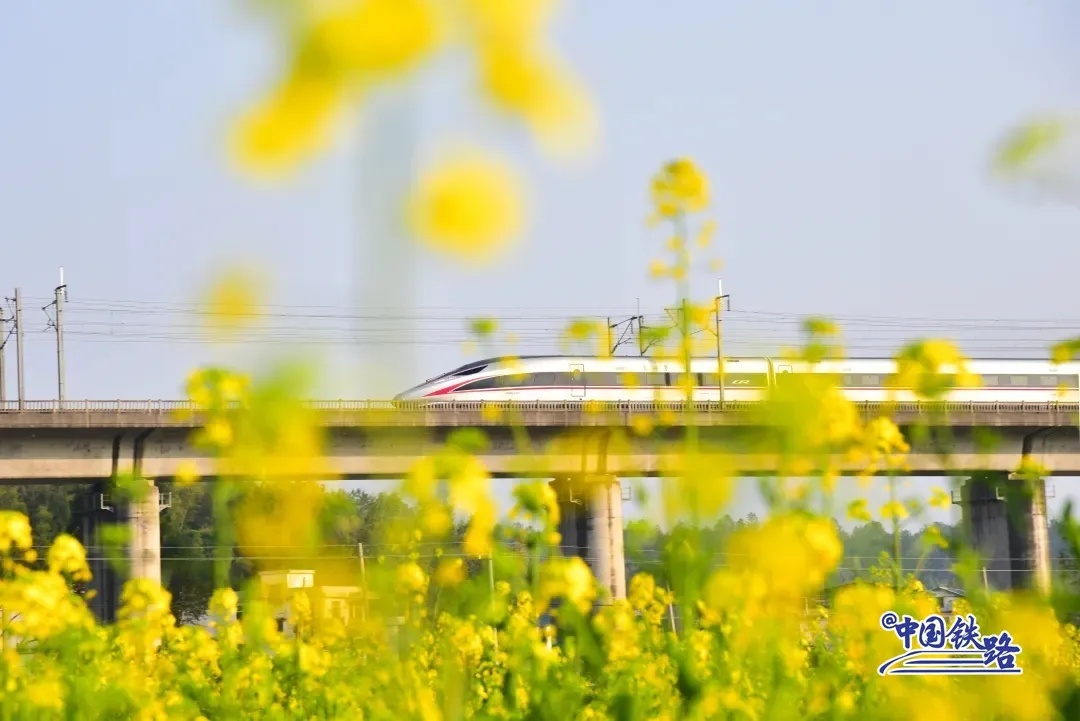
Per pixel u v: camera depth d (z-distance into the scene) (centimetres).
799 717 677
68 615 1005
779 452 595
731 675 672
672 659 850
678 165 739
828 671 711
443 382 9962
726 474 586
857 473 805
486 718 796
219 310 341
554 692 806
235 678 1060
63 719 924
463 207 263
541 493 879
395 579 590
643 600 923
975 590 724
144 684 1041
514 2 269
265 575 1057
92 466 9169
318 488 509
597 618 891
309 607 1025
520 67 270
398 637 623
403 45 260
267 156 257
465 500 567
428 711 609
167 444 9269
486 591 856
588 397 9900
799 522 578
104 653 1072
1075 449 9981
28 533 1052
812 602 718
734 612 612
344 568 575
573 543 7125
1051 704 553
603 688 855
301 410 350
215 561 1073
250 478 450
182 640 1227
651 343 752
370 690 730
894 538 795
